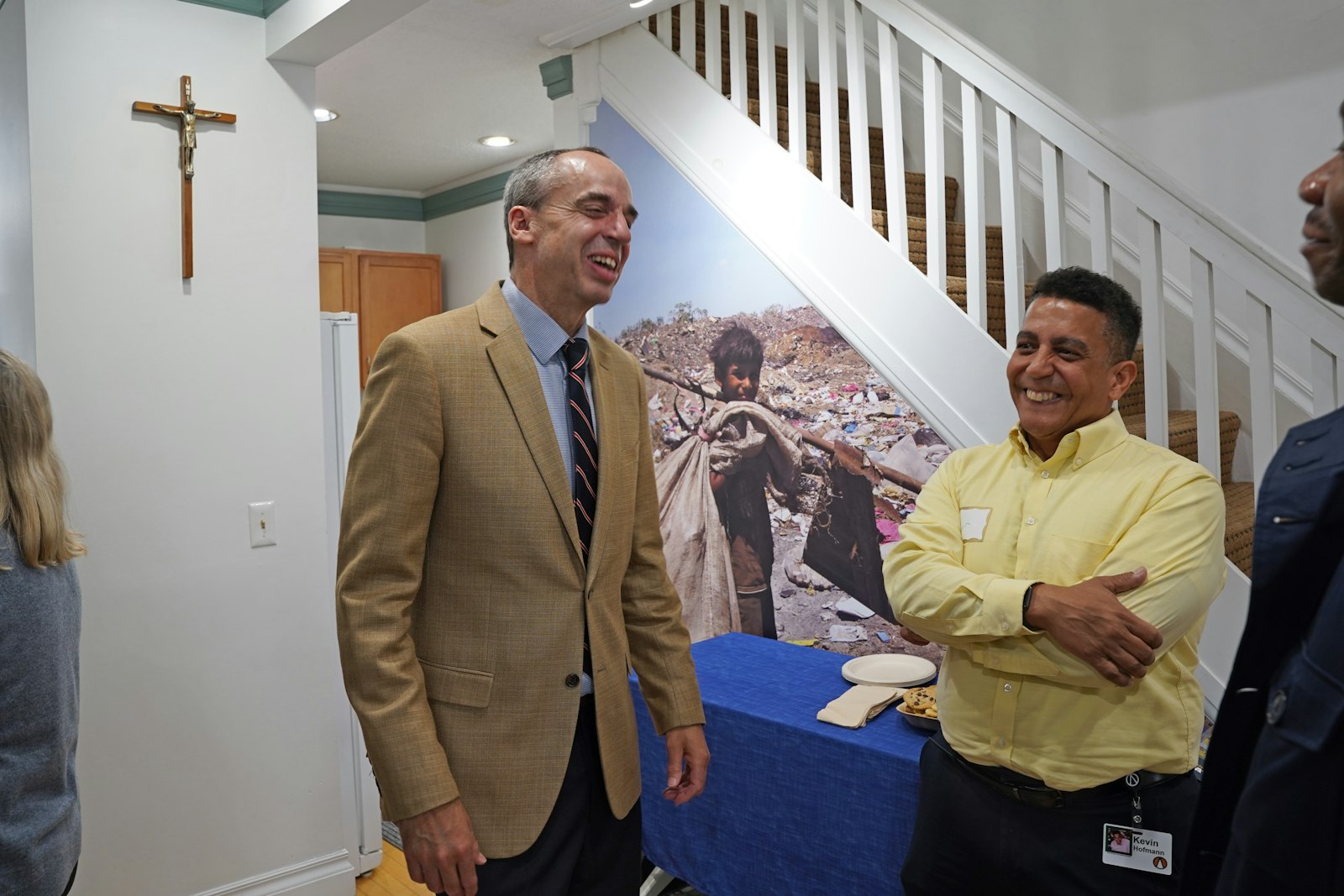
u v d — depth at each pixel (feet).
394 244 20.74
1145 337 7.37
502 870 4.52
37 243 7.57
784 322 9.93
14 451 4.95
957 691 5.41
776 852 7.03
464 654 4.57
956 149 12.04
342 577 4.41
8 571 4.83
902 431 9.09
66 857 5.13
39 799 4.97
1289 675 2.95
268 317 8.82
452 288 20.39
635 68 11.04
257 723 8.79
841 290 9.21
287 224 8.93
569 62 11.87
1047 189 7.80
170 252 8.24
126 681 8.07
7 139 8.25
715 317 10.59
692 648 9.04
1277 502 3.13
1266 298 6.80
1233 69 9.88
